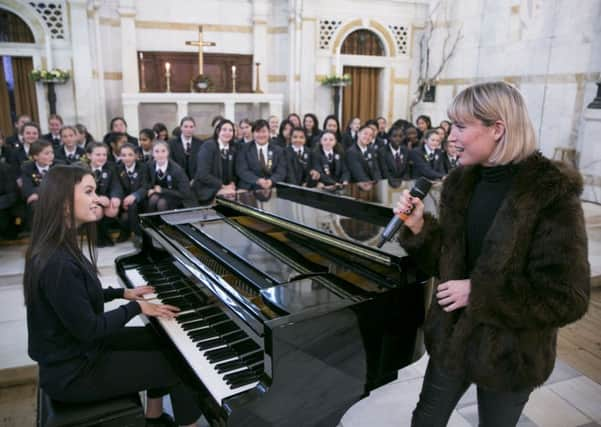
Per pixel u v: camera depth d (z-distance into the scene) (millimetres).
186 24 8430
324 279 1605
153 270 2186
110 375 1607
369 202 2455
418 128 7418
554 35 6703
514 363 1193
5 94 7762
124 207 4340
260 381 1273
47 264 1468
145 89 8281
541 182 1113
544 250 1096
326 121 6773
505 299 1126
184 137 5219
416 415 1444
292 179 4820
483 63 8016
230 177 4785
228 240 2096
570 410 2145
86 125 7914
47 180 1502
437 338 1348
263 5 8672
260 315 1405
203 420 2047
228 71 8797
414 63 9672
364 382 1508
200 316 1731
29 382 2391
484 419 1355
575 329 2971
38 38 7527
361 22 9156
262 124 4613
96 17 7746
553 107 6816
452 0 8625
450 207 1337
